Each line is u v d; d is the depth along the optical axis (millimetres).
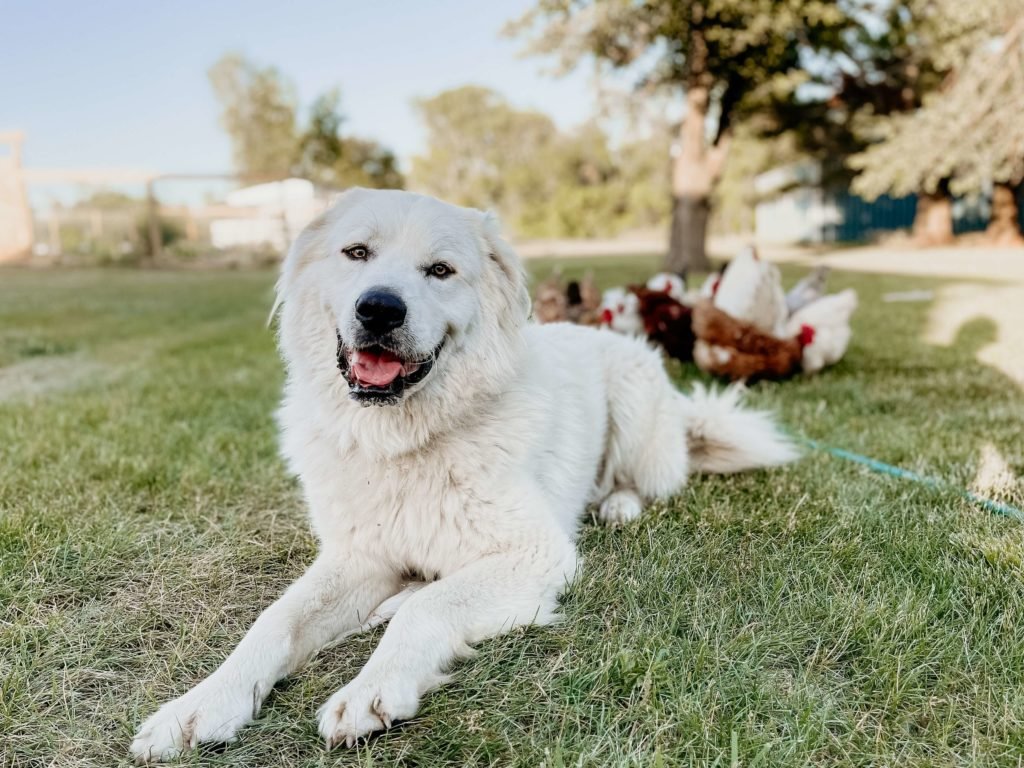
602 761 624
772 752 626
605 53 6438
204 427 1498
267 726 675
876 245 9461
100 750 655
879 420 1487
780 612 801
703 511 1054
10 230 8227
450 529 855
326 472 879
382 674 684
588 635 776
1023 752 623
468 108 25047
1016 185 8281
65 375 2131
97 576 914
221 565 942
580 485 1040
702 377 1958
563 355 1099
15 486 1163
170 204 9242
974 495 1091
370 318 796
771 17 5812
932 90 8016
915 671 701
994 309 3033
